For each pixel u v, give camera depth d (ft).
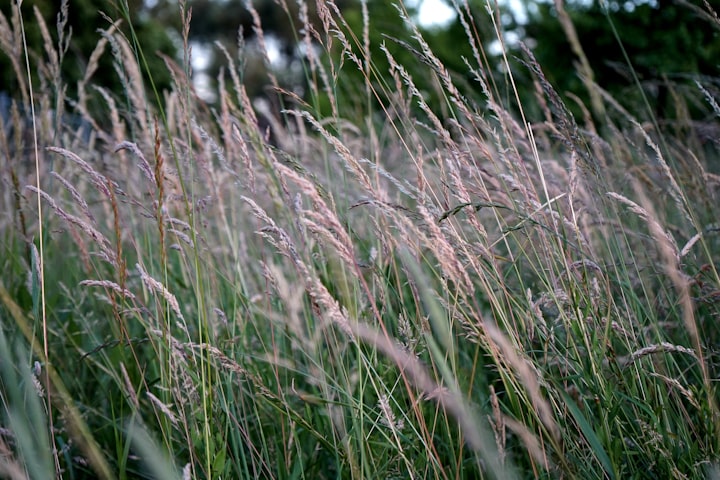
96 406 7.34
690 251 6.34
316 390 6.44
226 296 7.75
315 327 6.31
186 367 5.43
